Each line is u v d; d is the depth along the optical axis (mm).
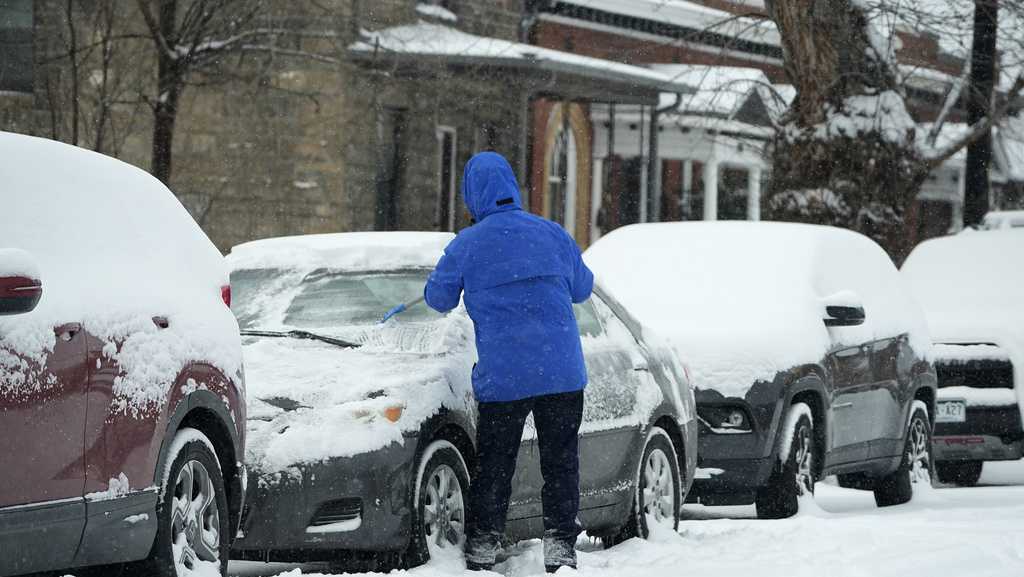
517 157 51438
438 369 14602
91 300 11109
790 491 21141
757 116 44906
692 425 18578
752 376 20938
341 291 16078
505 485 14555
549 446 14867
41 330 10508
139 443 11312
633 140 63312
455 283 14656
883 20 36375
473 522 14547
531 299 14617
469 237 14688
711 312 22047
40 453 10414
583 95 54812
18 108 41969
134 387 11305
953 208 88438
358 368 14531
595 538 18156
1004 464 33156
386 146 48812
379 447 13703
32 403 10352
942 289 29703
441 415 14352
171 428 11703
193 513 12102
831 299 22547
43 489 10430
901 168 36250
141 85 40844
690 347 21203
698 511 24359
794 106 36781
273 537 13539
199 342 12266
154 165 38125
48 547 10477
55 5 41750
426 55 46312
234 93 45375
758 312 21953
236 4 39125
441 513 14445
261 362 14688
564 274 14898
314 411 13859
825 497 26594
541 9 58281
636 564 14977
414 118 48969
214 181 45438
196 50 37938
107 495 10945
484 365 14531
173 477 11703
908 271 30609
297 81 45438
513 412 14500
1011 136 47531
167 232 12617
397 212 48812
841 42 35969
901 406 24547
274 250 16734
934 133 40031
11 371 10211
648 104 57156
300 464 13539
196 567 12047
